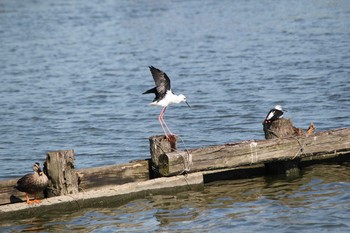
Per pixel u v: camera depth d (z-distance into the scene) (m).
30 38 46.69
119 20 52.25
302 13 48.97
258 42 39.97
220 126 23.31
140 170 15.84
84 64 37.31
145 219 14.52
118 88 30.97
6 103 28.59
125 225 14.24
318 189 15.81
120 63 37.16
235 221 14.20
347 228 13.58
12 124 24.91
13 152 21.17
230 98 27.39
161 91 14.75
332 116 23.48
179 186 15.71
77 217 14.74
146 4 59.09
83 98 29.12
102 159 20.03
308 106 25.14
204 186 16.31
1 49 43.06
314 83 28.88
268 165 17.03
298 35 41.06
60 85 32.09
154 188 15.56
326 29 42.19
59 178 14.96
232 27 45.88
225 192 15.93
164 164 15.53
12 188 14.89
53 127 24.30
